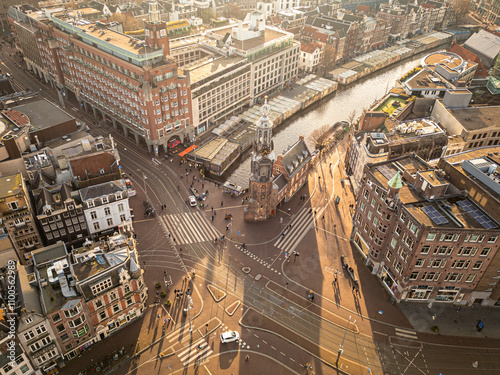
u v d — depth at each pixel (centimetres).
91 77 17350
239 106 19500
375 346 9750
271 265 11794
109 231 12550
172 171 15500
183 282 11150
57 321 8519
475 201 10256
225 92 18150
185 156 16225
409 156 12062
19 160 12412
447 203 10225
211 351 9500
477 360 9519
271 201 13175
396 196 10194
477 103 18975
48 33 19088
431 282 10356
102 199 11825
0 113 14212
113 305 9438
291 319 10306
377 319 10375
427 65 19438
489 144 15350
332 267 11806
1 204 10575
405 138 14325
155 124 15350
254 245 12444
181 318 10231
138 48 14850
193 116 16788
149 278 11219
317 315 10419
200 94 16725
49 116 14425
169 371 9062
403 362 9438
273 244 12519
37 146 13488
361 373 9181
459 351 9706
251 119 18638
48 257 9494
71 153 13175
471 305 10806
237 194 14362
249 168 16250
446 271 10112
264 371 9138
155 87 14650
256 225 13212
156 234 12662
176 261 11781
